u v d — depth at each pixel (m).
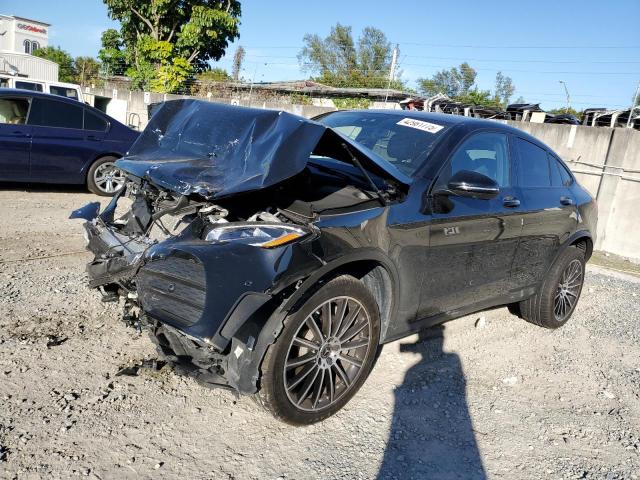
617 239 9.61
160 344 3.10
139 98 21.41
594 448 3.33
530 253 4.64
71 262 5.52
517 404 3.76
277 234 2.84
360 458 2.98
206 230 2.96
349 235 3.11
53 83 14.69
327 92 33.78
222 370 2.85
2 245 5.90
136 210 3.58
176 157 3.47
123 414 3.11
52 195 8.91
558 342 4.98
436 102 15.55
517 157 4.61
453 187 3.57
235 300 2.70
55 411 3.05
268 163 2.95
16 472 2.56
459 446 3.20
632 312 6.12
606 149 10.22
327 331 3.09
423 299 3.74
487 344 4.71
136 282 3.19
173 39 25.67
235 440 3.00
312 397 3.16
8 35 45.38
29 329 3.96
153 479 2.64
